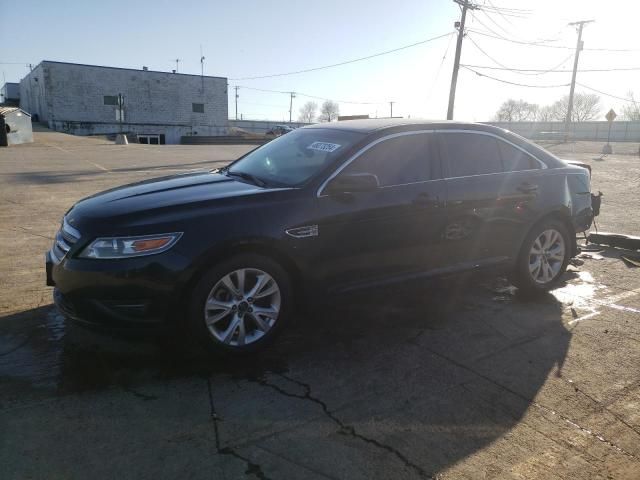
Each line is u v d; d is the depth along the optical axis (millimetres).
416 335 4242
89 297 3361
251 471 2592
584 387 3500
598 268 6242
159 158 21656
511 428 3025
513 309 4863
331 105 85438
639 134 65500
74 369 3527
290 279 3891
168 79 56344
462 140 4746
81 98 51750
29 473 2525
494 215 4785
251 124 92062
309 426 2980
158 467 2602
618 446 2895
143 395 3254
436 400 3291
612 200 11633
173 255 3377
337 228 3928
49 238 6984
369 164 4188
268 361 3748
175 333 3523
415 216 4293
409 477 2590
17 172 14781
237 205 3652
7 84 76250
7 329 4090
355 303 4441
